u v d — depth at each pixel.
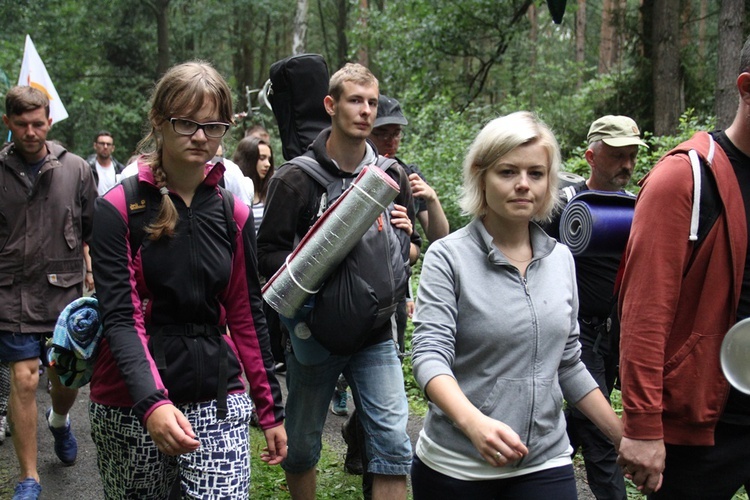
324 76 4.18
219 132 2.61
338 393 5.92
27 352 4.22
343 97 3.49
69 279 4.43
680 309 2.42
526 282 2.45
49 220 4.39
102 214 2.56
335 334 3.06
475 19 18.64
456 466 2.43
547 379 2.43
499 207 2.42
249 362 2.84
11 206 4.31
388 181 2.99
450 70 21.36
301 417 3.48
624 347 2.42
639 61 15.80
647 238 2.40
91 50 29.23
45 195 4.39
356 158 3.59
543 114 16.84
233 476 2.66
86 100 27.75
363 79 3.50
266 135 6.35
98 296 2.56
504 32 18.80
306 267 3.03
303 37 22.64
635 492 4.57
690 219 2.37
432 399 2.29
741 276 2.37
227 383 2.70
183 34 32.22
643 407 2.35
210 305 2.70
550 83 22.34
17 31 27.16
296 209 3.48
